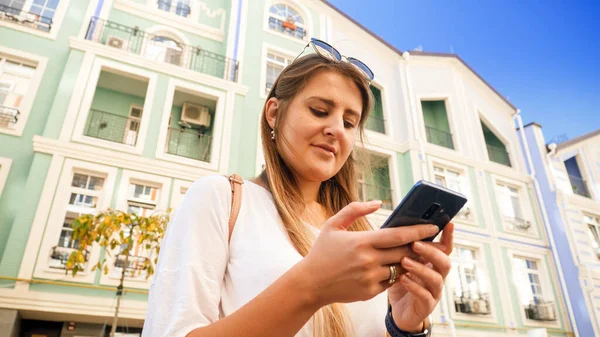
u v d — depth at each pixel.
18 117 7.77
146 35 10.38
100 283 6.93
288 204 1.10
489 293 10.91
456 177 12.67
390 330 0.98
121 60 8.85
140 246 7.52
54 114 7.75
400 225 0.75
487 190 12.73
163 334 0.69
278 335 0.61
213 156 8.91
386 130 12.50
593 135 15.62
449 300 10.34
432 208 0.74
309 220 1.19
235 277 0.88
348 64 1.21
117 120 9.33
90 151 7.73
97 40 9.22
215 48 11.17
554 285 12.30
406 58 13.75
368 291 0.63
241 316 0.62
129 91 9.67
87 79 8.30
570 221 12.98
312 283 0.61
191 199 0.93
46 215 6.93
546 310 11.55
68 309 6.56
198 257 0.82
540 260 12.59
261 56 11.09
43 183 7.12
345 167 1.52
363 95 1.29
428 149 12.34
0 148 7.39
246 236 0.94
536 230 13.04
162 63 9.25
